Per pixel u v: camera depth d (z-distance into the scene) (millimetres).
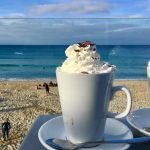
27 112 5246
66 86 662
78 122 675
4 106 5660
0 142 3719
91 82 647
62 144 681
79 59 678
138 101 5461
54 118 800
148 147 711
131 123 799
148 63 834
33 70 10719
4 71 10852
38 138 733
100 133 697
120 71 10000
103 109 678
